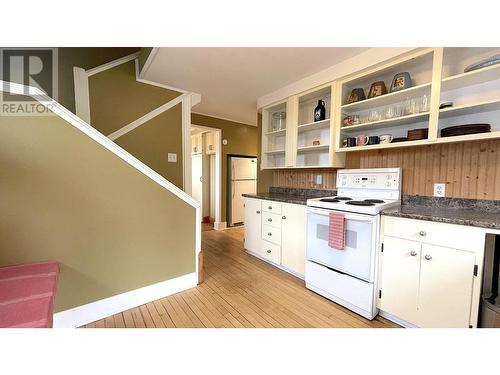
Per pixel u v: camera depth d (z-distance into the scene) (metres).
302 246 2.47
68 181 1.58
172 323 1.71
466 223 1.32
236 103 3.78
